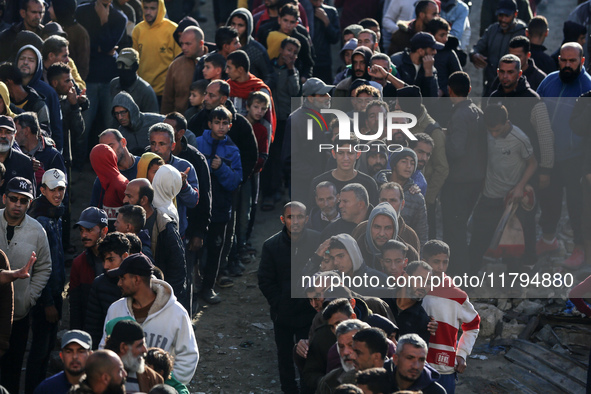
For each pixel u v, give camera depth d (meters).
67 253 17.84
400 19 23.75
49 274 12.12
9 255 11.69
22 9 19.08
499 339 15.50
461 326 11.86
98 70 20.91
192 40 19.06
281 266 12.89
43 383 9.18
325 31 24.38
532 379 14.28
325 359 10.60
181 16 27.84
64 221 17.69
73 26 20.14
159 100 21.55
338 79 20.50
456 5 24.33
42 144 14.48
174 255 12.38
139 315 10.09
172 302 10.12
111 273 10.41
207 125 16.41
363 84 16.50
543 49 20.02
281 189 21.92
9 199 11.58
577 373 14.12
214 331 15.79
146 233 11.96
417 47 18.31
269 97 18.09
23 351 12.11
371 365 8.98
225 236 17.09
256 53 19.77
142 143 16.17
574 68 16.62
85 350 9.05
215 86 16.22
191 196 13.80
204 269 16.77
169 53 21.34
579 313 15.73
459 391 14.01
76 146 21.14
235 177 15.89
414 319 11.30
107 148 13.09
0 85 14.41
